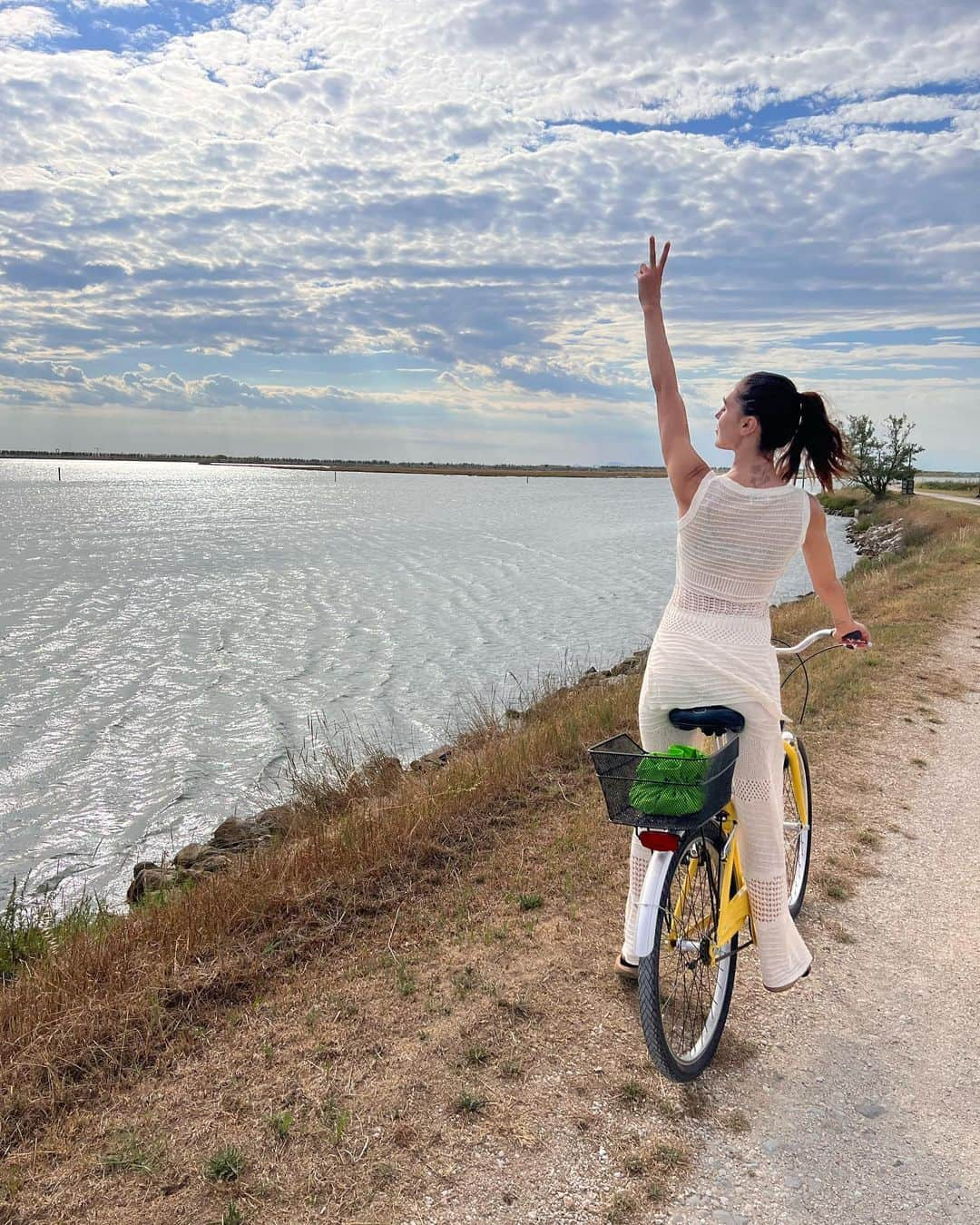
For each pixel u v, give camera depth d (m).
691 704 3.03
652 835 2.90
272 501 94.12
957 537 28.52
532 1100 3.03
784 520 2.93
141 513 69.38
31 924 6.00
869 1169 2.80
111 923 4.66
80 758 11.76
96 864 8.73
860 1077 3.26
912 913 4.55
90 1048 3.22
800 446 3.07
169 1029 3.38
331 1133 2.83
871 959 4.09
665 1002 3.07
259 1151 2.76
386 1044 3.30
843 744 7.33
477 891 4.61
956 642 11.70
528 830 5.43
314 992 3.65
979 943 4.26
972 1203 2.67
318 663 17.25
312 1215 2.52
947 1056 3.39
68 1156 2.74
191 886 5.20
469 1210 2.57
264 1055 3.23
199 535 48.09
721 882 3.27
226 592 26.97
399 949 4.02
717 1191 2.69
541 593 27.02
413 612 23.52
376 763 8.59
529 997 3.62
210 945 3.99
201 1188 2.61
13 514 64.06
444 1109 2.96
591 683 12.40
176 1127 2.86
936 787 6.43
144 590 27.16
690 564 3.07
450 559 37.09
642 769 2.78
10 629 20.45
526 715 10.14
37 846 9.13
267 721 13.38
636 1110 3.01
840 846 5.34
